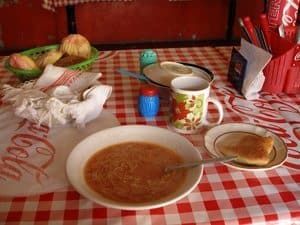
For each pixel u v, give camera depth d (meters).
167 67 0.89
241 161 0.63
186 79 0.74
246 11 2.78
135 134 0.69
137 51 1.22
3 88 0.81
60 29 2.71
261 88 0.92
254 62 0.87
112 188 0.57
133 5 2.69
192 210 0.55
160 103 0.87
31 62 0.94
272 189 0.60
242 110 0.85
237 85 0.94
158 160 0.63
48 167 0.64
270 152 0.66
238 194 0.58
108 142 0.67
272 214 0.54
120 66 1.09
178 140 0.66
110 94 0.84
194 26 2.84
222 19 2.83
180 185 0.57
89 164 0.62
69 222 0.53
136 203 0.53
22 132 0.74
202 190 0.59
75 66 0.93
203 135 0.74
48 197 0.57
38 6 2.59
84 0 2.19
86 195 0.52
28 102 0.72
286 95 0.92
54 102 0.71
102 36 2.79
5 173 0.62
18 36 2.69
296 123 0.80
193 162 0.60
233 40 2.86
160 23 2.79
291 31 0.89
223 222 0.53
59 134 0.73
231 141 0.69
